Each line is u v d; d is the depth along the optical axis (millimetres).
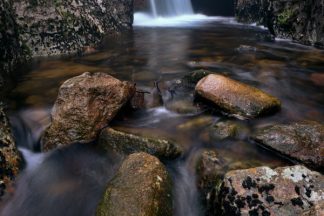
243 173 1278
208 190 1411
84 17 3881
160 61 3246
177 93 2316
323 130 1605
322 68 3059
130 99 2010
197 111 2027
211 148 1667
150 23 6078
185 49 3809
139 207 1150
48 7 3396
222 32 5043
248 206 1181
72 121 1723
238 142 1700
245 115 1887
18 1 3150
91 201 1443
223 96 1933
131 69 2947
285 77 2805
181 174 1565
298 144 1551
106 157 1664
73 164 1653
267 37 4559
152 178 1278
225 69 2994
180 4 7219
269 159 1558
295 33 4207
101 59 3291
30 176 1579
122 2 5238
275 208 1159
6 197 1420
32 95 2309
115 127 1812
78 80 1781
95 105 1760
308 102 2287
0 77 2492
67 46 3490
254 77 2785
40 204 1443
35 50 3240
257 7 5773
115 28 4785
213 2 7266
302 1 4125
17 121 1937
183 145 1699
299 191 1199
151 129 1822
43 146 1757
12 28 2951
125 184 1248
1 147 1524
